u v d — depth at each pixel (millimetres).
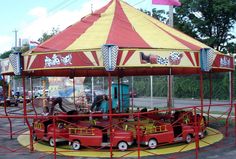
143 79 47594
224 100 39250
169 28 13477
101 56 9828
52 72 17219
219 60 11961
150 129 11148
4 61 12531
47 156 10625
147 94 47031
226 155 10273
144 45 10789
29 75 15469
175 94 46156
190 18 42625
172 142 11414
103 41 10945
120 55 9867
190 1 41188
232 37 43438
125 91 21750
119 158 10102
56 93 29594
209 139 12672
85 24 12719
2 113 26312
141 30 12273
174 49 10492
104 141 11148
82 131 11172
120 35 11508
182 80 45469
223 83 40062
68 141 12016
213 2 40375
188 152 10688
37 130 12625
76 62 9984
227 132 13477
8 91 38719
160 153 10586
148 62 10062
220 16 41719
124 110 18703
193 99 42375
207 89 42375
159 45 11016
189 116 12617
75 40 11430
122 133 10922
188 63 10672
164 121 12773
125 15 13242
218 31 43062
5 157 10594
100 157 10336
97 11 13656
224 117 19375
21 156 10688
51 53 10312
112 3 14062
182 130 11656
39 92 38875
